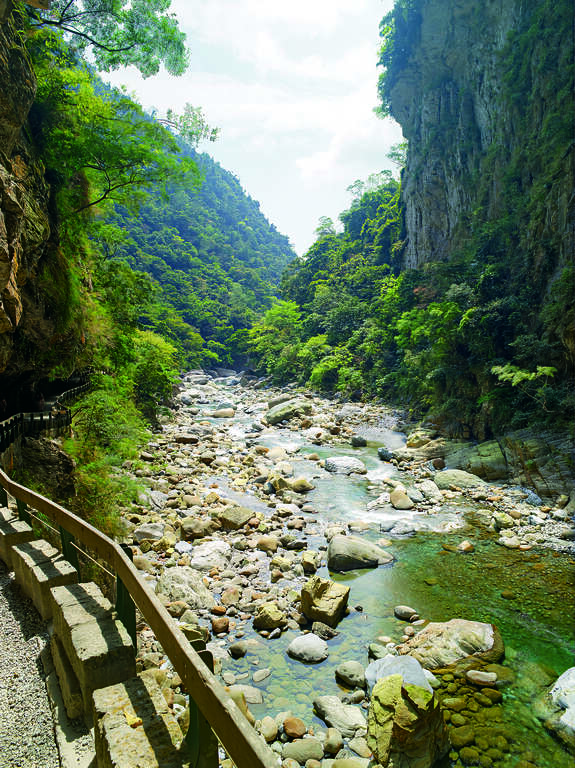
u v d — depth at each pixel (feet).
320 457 79.82
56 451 41.29
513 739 21.83
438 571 39.42
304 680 26.27
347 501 57.57
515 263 88.07
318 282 223.71
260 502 56.54
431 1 144.77
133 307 83.15
